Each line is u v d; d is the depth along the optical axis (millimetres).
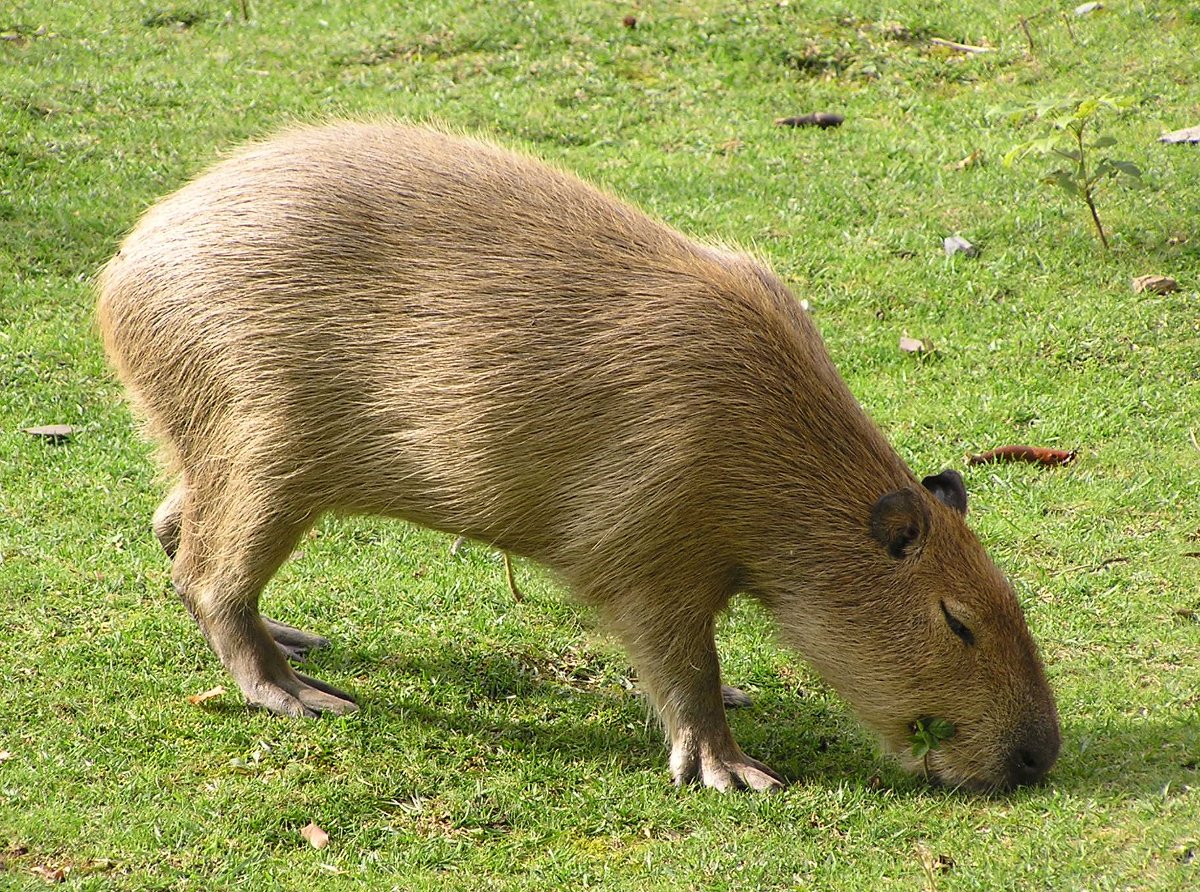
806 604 8391
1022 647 8211
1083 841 7543
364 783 8570
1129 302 14133
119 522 11281
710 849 7918
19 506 11367
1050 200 16062
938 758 8422
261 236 8609
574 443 8188
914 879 7492
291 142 9133
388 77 19453
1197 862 7117
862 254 15219
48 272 14758
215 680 9539
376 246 8508
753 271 8992
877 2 20672
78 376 13219
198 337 8727
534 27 20500
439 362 8312
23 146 17062
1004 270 14828
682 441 8070
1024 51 19422
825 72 19422
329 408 8578
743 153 17469
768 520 8250
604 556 8328
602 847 8078
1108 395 12875
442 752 8938
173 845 7914
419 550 11250
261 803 8305
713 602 8539
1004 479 11828
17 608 10102
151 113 18281
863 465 8375
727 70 19484
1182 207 15672
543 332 8227
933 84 19016
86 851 7805
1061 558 10836
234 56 20156
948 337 13883
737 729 9352
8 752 8617
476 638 10203
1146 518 11273
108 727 8938
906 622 8227
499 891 7652
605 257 8469
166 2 21797
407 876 7777
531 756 8914
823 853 7832
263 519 8914
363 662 9875
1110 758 8477
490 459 8312
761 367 8234
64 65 19500
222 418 8828
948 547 8227
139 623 10039
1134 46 19250
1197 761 8273
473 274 8375
